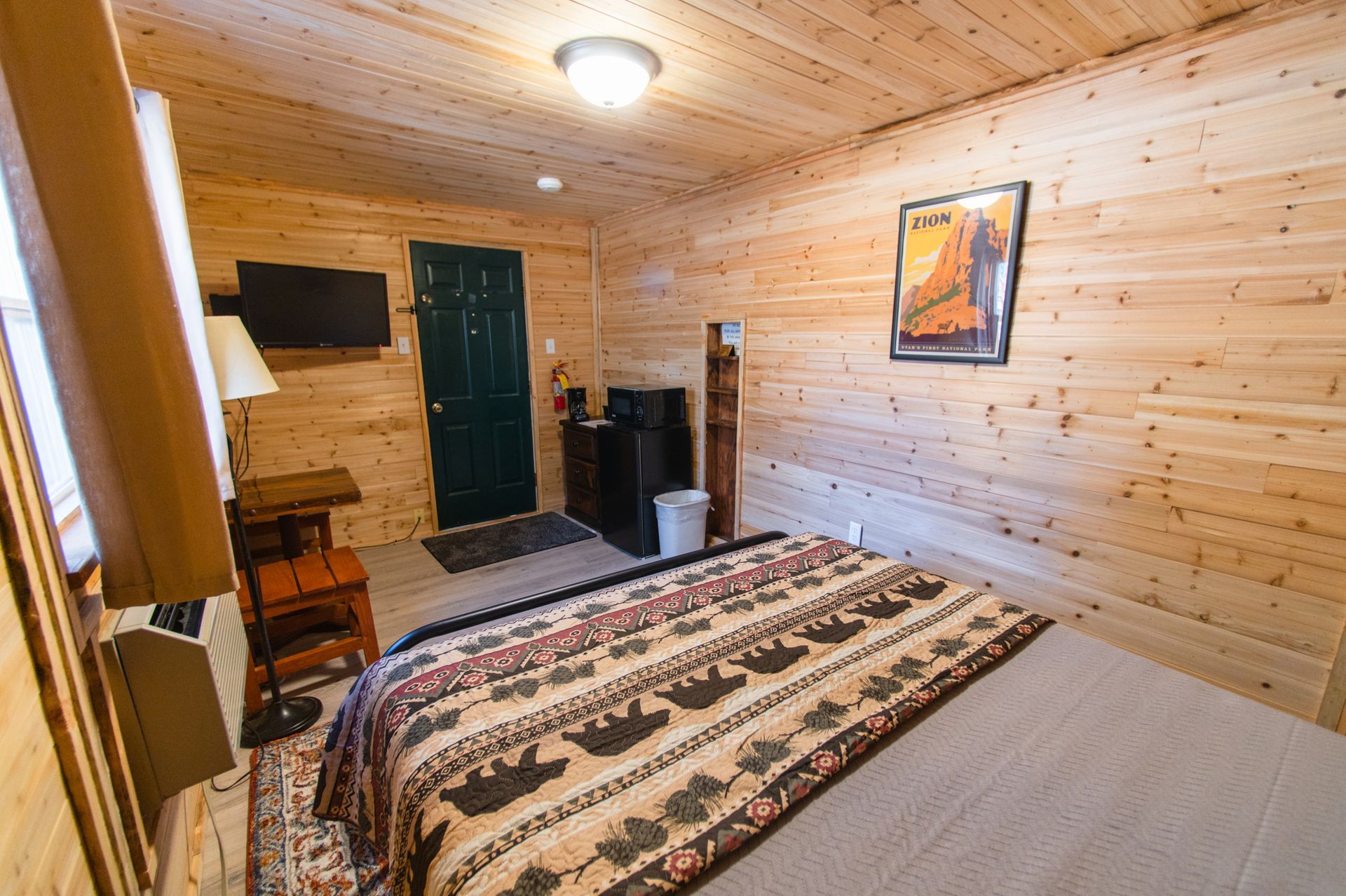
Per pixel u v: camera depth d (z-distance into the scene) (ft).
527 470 14.58
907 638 4.60
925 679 4.02
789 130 8.13
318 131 7.91
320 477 10.36
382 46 5.62
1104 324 6.19
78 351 2.95
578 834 2.74
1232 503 5.52
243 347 6.38
